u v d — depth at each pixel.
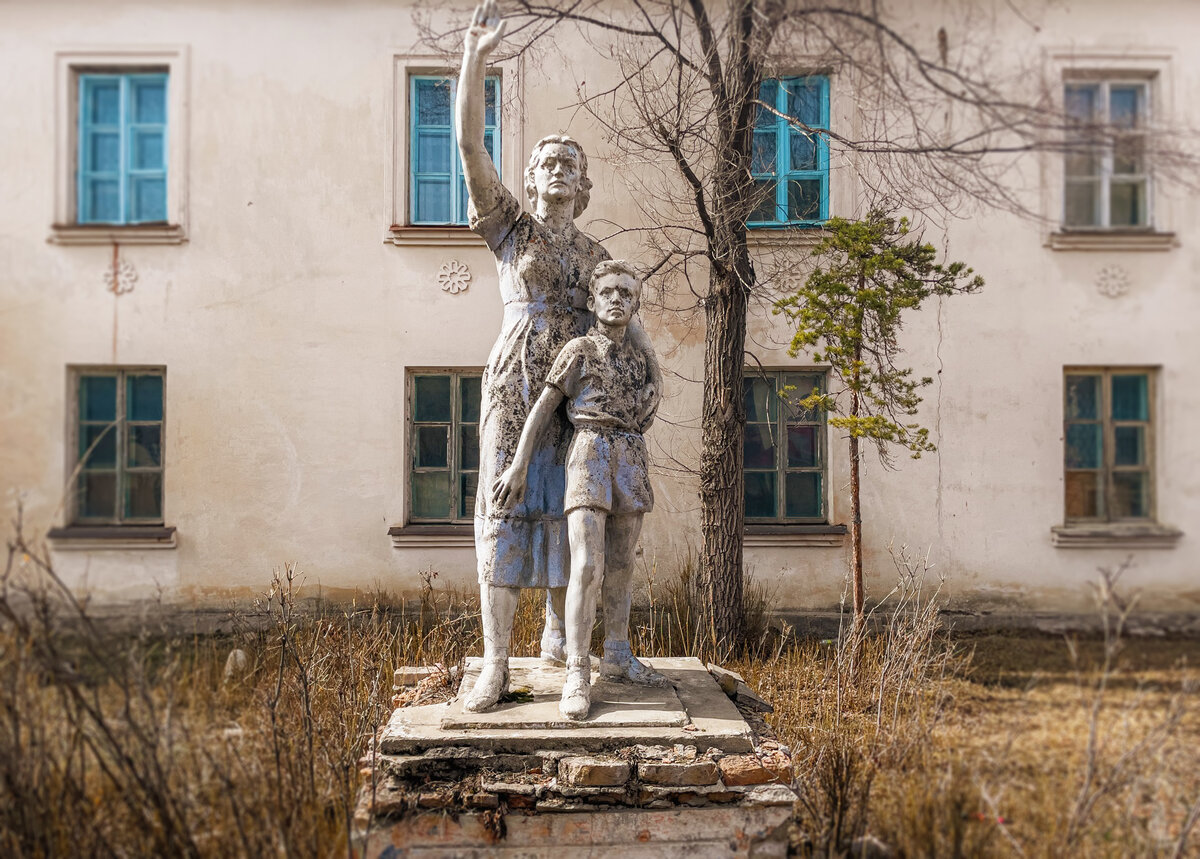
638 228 5.64
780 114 4.97
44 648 2.56
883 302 4.87
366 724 3.38
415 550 6.00
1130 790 2.73
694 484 6.18
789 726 3.81
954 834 2.64
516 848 2.52
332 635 4.52
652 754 2.59
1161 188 5.02
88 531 5.64
